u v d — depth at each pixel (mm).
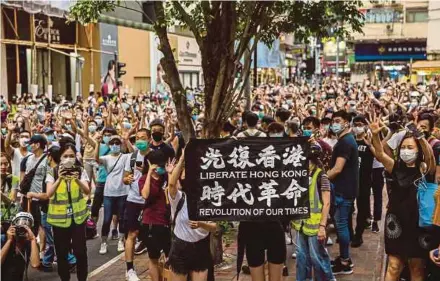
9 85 26797
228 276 8172
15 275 6242
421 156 6078
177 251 6336
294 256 9156
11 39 25891
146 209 7324
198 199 6172
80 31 31281
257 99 21359
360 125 9344
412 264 6277
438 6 34812
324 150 8891
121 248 9844
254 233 6359
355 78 58438
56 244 7559
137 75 36781
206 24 8102
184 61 39344
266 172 6172
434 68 31359
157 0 8234
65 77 31094
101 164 9883
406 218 6113
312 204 6848
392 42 54750
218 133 8242
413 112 12281
